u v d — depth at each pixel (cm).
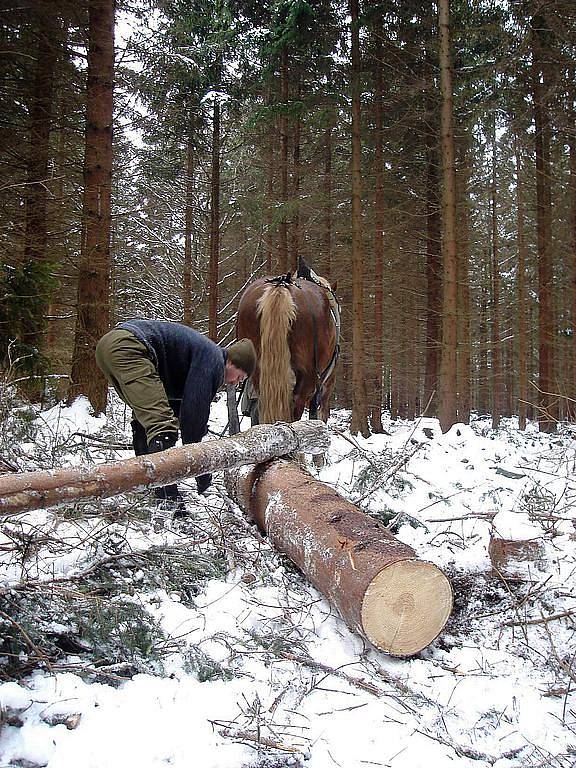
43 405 784
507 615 300
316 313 547
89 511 323
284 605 294
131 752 184
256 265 2231
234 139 1916
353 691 230
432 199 1555
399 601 252
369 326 2009
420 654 265
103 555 302
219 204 1877
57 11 855
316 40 1305
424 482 540
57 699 201
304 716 211
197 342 396
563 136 1384
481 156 1938
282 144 1494
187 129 1630
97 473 266
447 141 1055
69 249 970
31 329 711
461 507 468
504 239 2322
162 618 264
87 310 847
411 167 1546
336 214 1673
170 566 301
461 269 1834
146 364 378
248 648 253
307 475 351
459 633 287
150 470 285
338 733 204
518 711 226
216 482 451
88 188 870
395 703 226
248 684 229
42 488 245
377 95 1333
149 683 220
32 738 184
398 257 1791
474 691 237
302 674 240
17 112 891
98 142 871
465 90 1344
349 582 257
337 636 269
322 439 378
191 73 1493
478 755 201
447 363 1033
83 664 227
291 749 193
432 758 195
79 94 1003
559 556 356
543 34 1204
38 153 916
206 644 252
